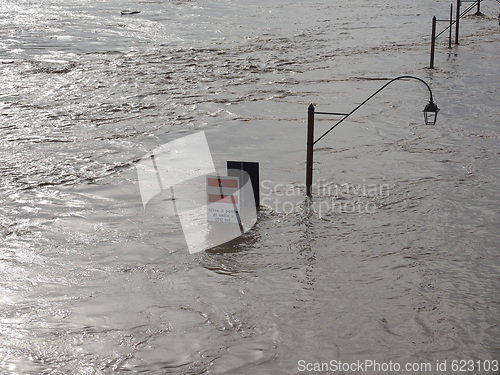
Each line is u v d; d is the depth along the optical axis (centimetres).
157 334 538
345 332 535
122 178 951
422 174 945
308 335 531
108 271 655
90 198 871
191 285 623
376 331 534
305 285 618
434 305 575
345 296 595
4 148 1116
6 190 909
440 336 526
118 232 754
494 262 660
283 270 651
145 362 497
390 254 683
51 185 930
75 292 612
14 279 640
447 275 632
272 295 600
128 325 552
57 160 1045
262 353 507
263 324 550
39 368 491
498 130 1174
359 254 684
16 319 564
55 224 783
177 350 513
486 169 963
